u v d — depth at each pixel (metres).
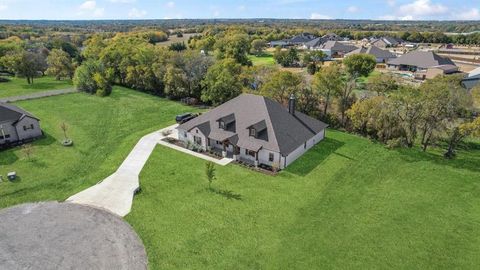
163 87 80.12
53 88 86.50
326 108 56.94
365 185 36.62
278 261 24.81
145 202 32.44
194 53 76.56
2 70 108.88
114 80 92.00
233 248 26.17
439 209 32.12
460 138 43.59
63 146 46.91
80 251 25.84
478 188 36.22
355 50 140.75
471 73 83.38
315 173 38.91
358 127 52.19
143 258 25.09
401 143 46.62
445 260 25.19
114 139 49.88
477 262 24.98
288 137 42.06
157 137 49.66
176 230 28.28
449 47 179.75
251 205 32.09
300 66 120.69
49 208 31.53
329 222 29.64
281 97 57.88
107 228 28.50
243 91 63.75
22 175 38.16
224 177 37.59
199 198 33.19
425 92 44.25
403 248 26.42
